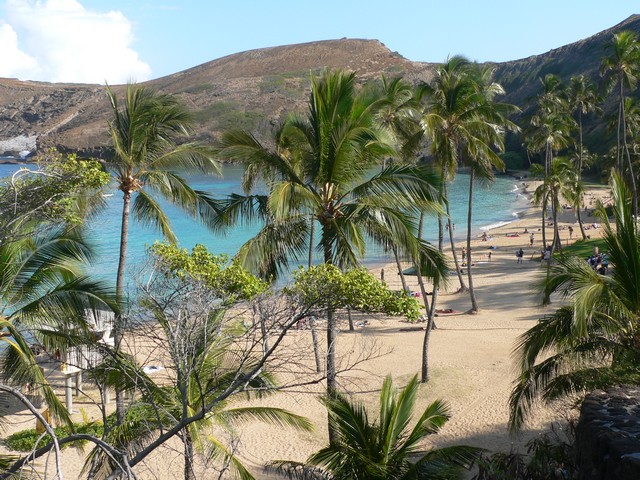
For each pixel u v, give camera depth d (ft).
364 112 51.49
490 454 55.42
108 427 31.86
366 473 36.19
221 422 43.24
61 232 47.19
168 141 65.72
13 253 44.86
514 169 509.76
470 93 93.35
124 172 63.16
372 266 179.01
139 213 65.57
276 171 53.78
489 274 159.53
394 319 115.55
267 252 50.96
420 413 68.69
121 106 63.36
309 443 63.10
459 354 89.56
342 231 50.26
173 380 38.04
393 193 51.24
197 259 40.73
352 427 38.29
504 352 89.56
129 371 36.78
